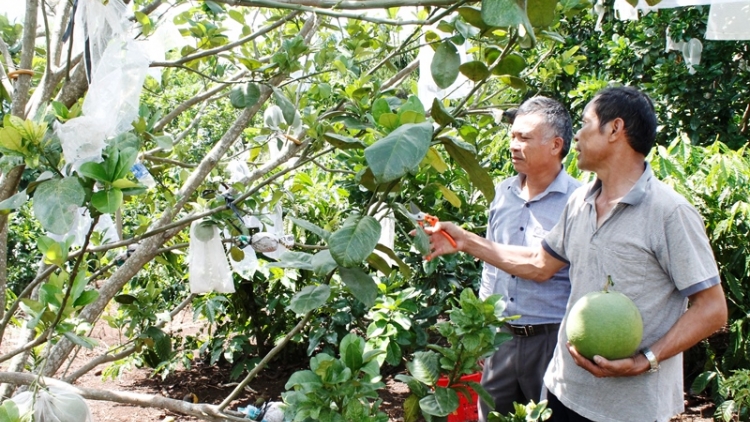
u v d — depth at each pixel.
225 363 5.32
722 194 4.15
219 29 2.68
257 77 2.65
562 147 2.87
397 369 4.84
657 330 2.14
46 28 2.05
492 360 3.00
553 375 2.39
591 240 2.24
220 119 7.96
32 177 4.54
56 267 1.98
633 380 2.15
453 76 1.69
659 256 2.11
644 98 2.15
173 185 4.06
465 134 1.76
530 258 2.64
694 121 6.11
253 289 4.78
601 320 1.98
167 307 4.76
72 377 2.55
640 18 6.58
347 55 3.09
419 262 4.22
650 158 4.34
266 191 3.74
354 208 4.51
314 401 1.68
